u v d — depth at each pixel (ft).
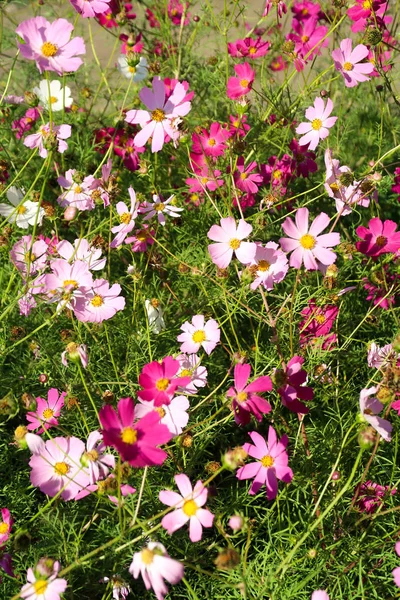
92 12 5.15
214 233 4.78
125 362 5.32
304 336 5.17
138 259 5.81
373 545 4.50
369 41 5.50
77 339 5.14
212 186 5.88
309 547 4.60
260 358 5.18
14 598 3.87
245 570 4.23
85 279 4.73
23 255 5.12
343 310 5.50
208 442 4.94
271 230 5.94
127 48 5.82
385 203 6.81
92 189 5.33
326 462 4.80
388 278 5.48
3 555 4.21
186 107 5.28
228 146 5.41
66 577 4.37
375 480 4.92
